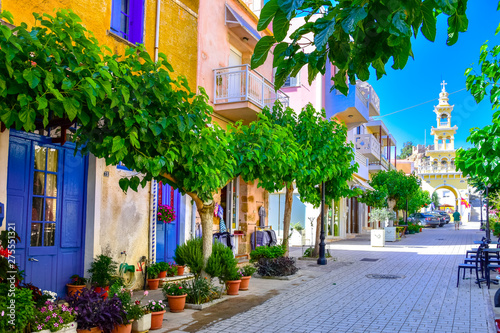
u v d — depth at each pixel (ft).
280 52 9.32
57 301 23.48
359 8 7.07
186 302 26.63
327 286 34.37
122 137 18.26
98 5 28.12
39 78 13.82
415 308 26.61
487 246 39.27
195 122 19.98
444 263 49.96
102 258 26.63
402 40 7.84
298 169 37.04
